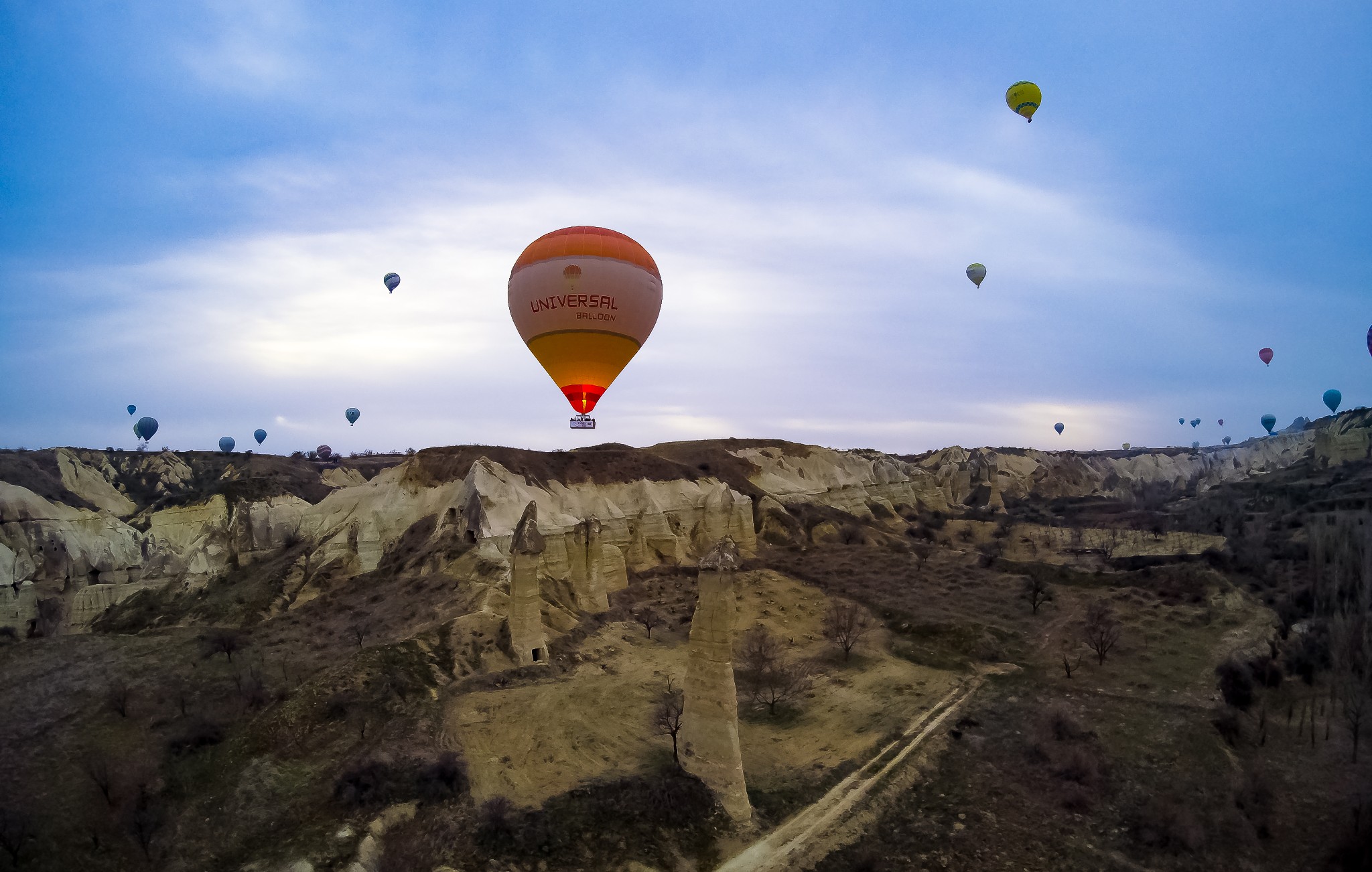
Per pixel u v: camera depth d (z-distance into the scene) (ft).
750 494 289.12
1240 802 106.01
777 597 204.64
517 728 117.70
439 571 184.55
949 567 234.17
